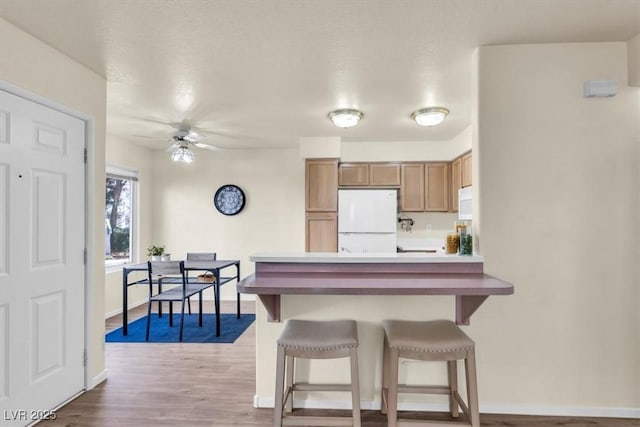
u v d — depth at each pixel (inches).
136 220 199.9
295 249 209.5
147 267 147.8
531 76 85.0
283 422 73.4
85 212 97.6
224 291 214.8
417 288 69.7
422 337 72.7
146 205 208.1
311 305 89.9
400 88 112.5
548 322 84.7
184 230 213.6
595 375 84.1
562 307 84.5
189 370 112.7
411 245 197.6
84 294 97.3
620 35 81.2
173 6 69.7
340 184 192.2
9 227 76.4
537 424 81.3
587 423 81.6
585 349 84.2
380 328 89.2
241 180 212.2
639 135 83.5
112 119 146.4
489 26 77.2
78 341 95.1
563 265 84.5
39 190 83.5
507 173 85.1
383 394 86.3
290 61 93.7
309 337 73.3
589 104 84.4
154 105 128.6
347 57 91.8
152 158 214.1
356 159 191.9
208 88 112.7
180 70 99.3
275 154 210.8
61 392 89.6
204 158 213.3
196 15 72.9
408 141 189.3
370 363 89.4
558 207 84.6
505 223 85.0
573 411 84.2
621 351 83.8
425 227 198.7
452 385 83.7
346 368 90.0
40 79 82.7
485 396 85.7
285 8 70.6
